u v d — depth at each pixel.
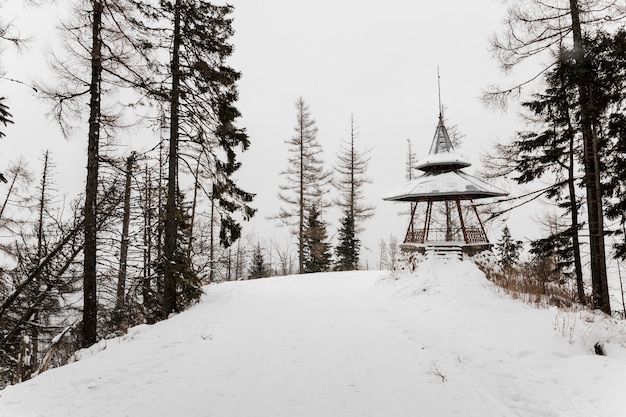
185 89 12.79
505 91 10.62
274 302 12.73
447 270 13.66
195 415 4.52
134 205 13.85
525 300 9.77
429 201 17.67
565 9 9.95
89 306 9.99
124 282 14.05
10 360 10.45
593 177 10.66
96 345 8.98
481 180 15.90
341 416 4.46
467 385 5.36
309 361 6.45
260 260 38.12
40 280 11.43
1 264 14.41
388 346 7.28
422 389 5.24
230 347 7.39
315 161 28.77
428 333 8.18
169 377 5.77
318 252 32.66
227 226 14.99
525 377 5.69
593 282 10.66
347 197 32.72
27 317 11.12
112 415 4.53
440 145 17.47
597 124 10.95
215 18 12.83
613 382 5.01
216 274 24.55
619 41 9.27
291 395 5.07
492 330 7.77
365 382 5.50
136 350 7.21
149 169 13.95
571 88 11.11
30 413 4.61
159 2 11.52
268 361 6.49
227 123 14.05
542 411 4.59
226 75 13.62
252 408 4.69
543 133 14.38
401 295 12.24
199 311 11.60
